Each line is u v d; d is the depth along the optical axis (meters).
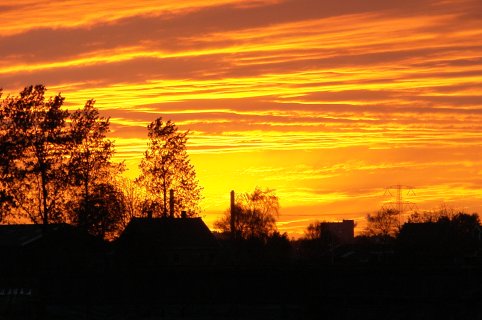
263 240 169.38
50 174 106.31
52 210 106.44
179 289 91.50
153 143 127.81
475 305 86.19
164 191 127.44
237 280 90.25
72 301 93.25
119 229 120.94
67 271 93.88
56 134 108.38
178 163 127.62
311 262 106.12
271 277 89.56
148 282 92.06
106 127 111.44
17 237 130.12
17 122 107.81
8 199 105.38
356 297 87.75
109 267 100.44
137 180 127.94
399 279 87.06
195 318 94.12
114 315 97.44
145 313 95.06
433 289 86.31
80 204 107.38
